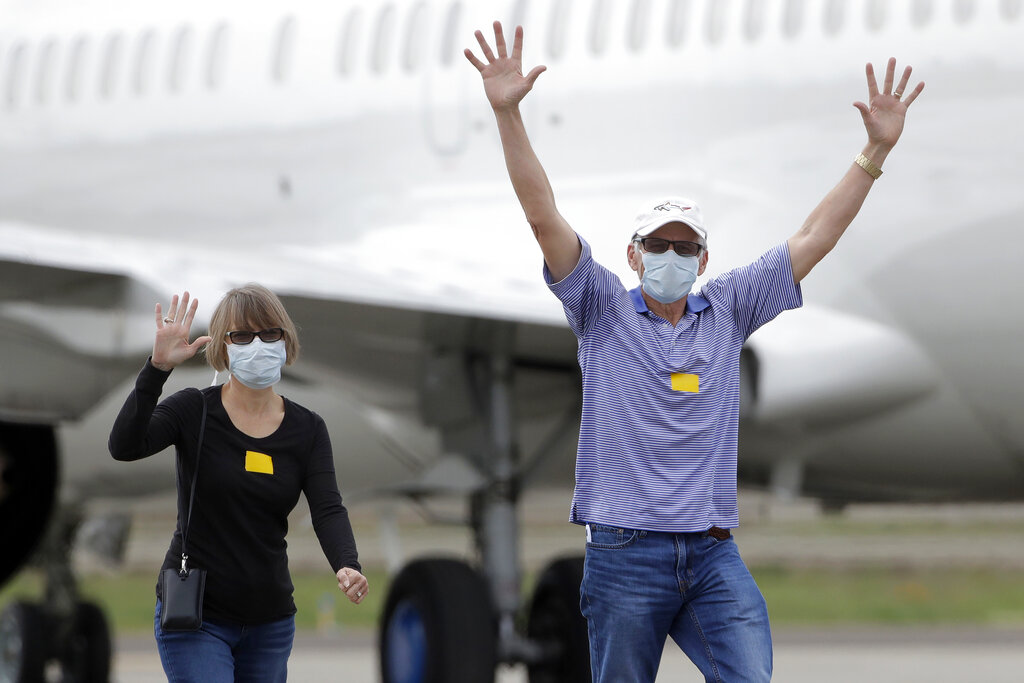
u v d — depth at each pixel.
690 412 14.45
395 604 26.81
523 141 14.48
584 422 14.88
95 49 34.34
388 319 24.66
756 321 15.23
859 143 24.48
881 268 24.38
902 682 40.19
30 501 29.42
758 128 25.48
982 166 23.50
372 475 31.02
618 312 14.79
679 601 14.48
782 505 33.38
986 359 23.91
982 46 23.56
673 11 26.73
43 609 34.91
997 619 72.25
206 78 32.44
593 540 14.58
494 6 28.88
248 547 14.30
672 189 26.16
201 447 14.20
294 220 30.89
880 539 108.19
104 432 30.98
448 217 28.88
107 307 24.56
